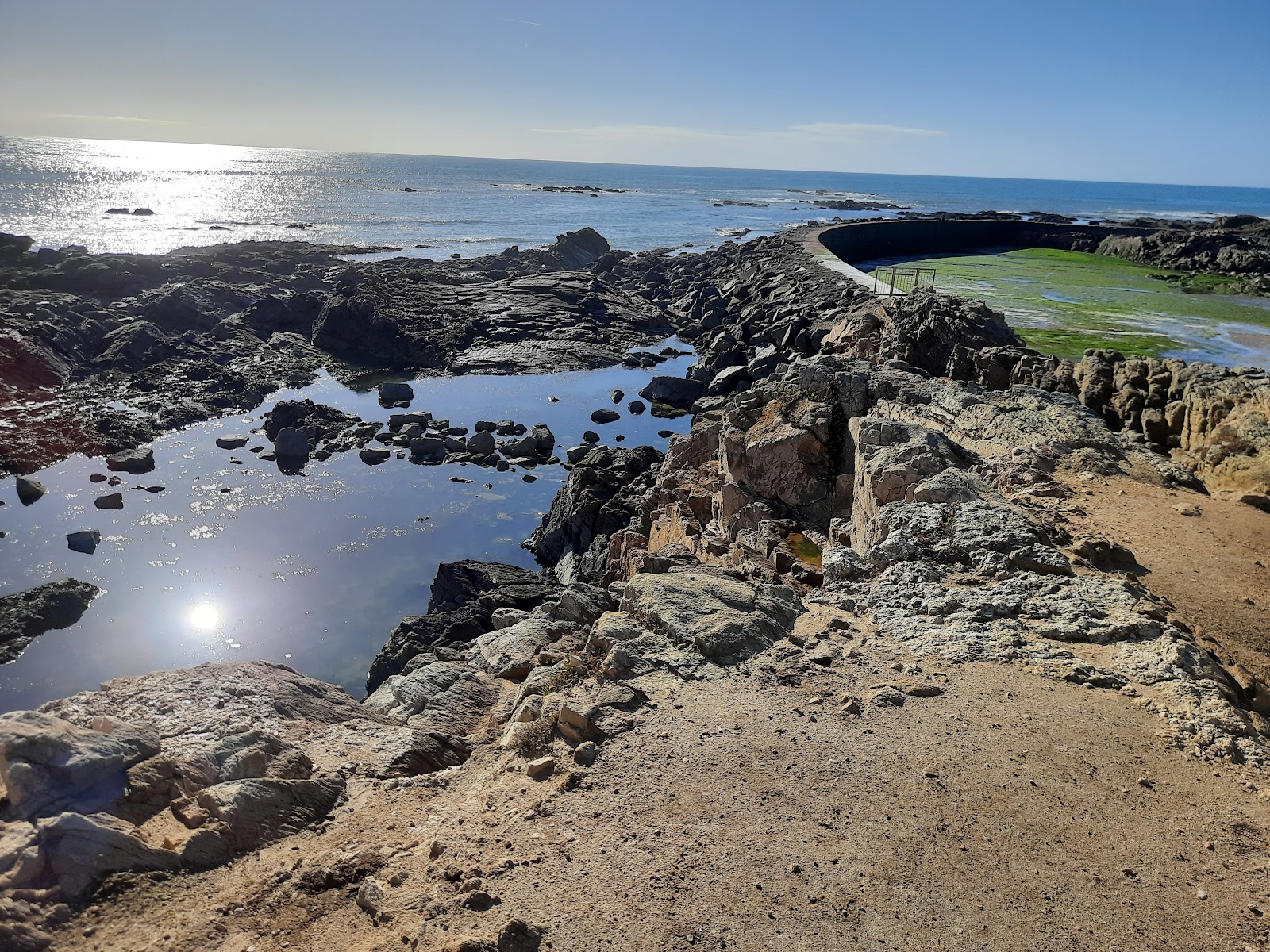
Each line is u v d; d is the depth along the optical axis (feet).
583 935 23.72
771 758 32.01
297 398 182.29
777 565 60.49
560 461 151.53
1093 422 75.00
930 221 429.38
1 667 87.35
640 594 45.11
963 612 42.98
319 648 94.02
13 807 25.29
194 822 27.68
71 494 129.39
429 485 140.05
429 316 224.53
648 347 231.71
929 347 117.91
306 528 123.03
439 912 24.76
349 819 30.71
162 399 169.37
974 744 32.76
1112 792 30.09
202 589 104.58
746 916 24.44
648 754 32.71
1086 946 23.49
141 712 34.04
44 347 174.70
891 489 59.77
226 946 23.30
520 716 37.35
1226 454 76.84
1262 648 42.16
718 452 93.20
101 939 22.81
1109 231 422.00
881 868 26.32
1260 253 330.75
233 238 390.83
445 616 88.69
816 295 220.64
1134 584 45.78
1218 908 24.82
